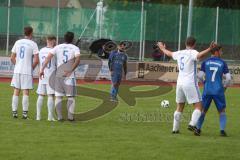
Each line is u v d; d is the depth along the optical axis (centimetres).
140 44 9738
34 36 9594
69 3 12656
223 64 3862
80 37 9606
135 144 3372
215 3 13750
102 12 9694
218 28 10031
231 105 6019
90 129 3947
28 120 4322
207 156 3088
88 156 2981
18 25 9569
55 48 4316
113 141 3462
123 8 9750
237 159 3055
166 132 3928
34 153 3017
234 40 10056
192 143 3475
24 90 4422
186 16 9900
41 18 9644
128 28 9731
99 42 9500
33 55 4434
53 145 3262
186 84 3769
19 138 3469
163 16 9838
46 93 4384
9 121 4216
